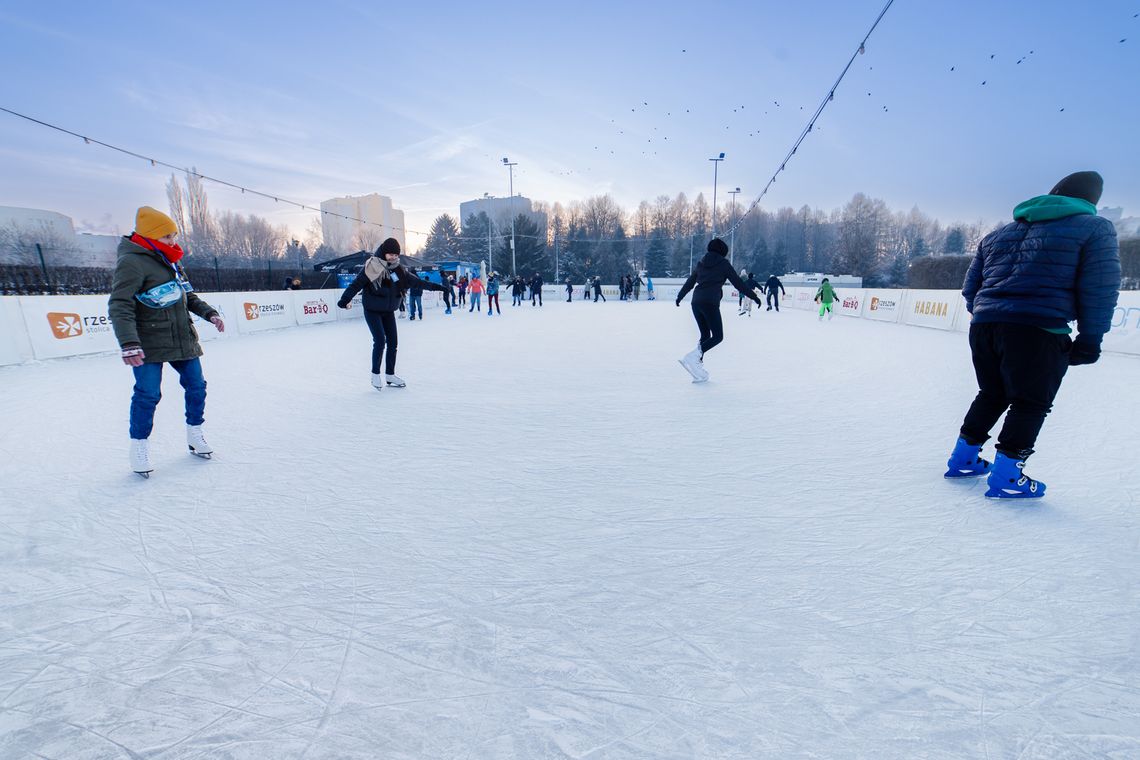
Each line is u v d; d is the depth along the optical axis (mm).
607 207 64500
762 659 1318
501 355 7324
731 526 2066
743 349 7961
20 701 1190
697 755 1041
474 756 1043
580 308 22031
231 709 1170
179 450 3072
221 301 9766
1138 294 6871
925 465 2771
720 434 3371
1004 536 1959
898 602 1555
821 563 1783
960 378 5379
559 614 1511
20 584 1672
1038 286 2078
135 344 2441
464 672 1278
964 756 1035
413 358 7008
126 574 1731
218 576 1719
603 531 2031
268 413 3947
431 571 1749
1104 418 3684
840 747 1058
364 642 1393
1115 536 1948
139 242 2492
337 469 2740
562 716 1145
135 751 1063
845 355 7250
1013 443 2211
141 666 1304
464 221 81812
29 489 2467
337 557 1842
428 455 2969
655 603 1562
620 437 3312
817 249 70000
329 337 9820
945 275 25672
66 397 4543
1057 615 1484
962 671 1271
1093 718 1128
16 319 6352
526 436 3342
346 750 1060
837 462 2824
